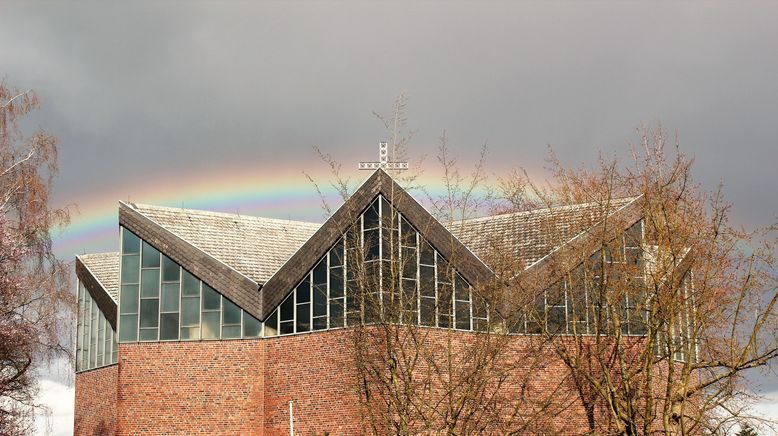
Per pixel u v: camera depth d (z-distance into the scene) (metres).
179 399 53.16
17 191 55.19
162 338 53.94
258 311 53.00
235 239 58.06
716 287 48.66
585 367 51.91
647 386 48.12
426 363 48.97
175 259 54.34
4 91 56.34
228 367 52.94
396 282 48.12
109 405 57.94
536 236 56.28
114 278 61.44
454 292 50.28
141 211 57.00
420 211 50.25
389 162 50.00
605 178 55.53
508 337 47.78
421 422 48.09
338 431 49.56
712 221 49.06
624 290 49.66
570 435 50.25
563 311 52.75
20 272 53.53
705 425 46.62
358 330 46.91
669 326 48.03
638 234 52.44
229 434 52.31
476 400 47.00
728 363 46.59
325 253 51.38
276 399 51.91
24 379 54.56
